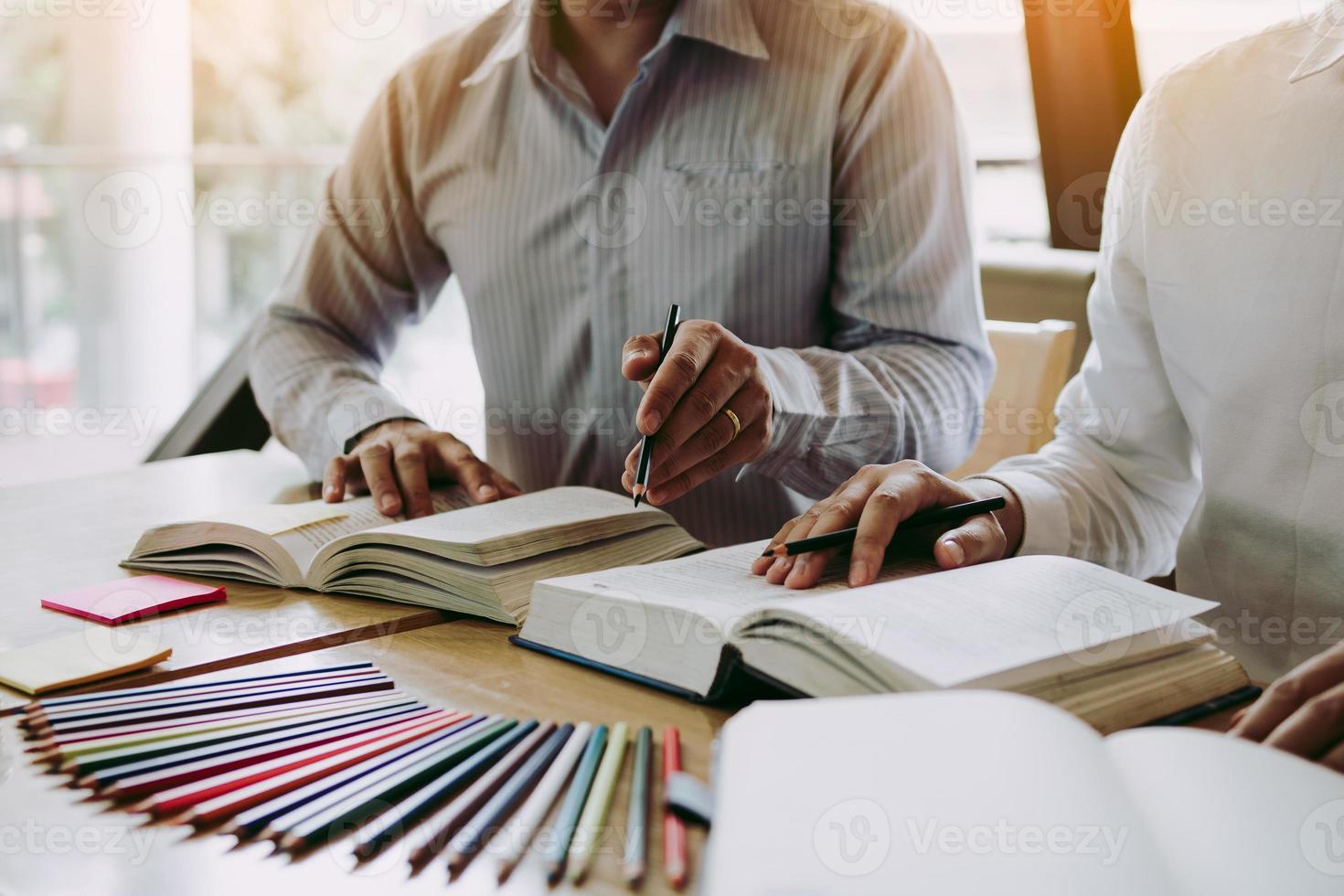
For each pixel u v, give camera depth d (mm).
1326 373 808
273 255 2527
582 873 398
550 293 1259
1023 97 1830
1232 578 888
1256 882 307
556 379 1286
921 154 1139
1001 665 479
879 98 1142
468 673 634
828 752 369
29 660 649
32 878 402
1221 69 896
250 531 862
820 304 1236
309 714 556
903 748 365
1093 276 1460
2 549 974
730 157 1173
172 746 504
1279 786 362
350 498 1027
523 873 404
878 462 999
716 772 445
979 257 1598
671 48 1174
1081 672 517
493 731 521
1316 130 818
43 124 3025
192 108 2697
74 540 1003
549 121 1227
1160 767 377
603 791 457
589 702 580
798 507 1277
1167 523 961
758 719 404
